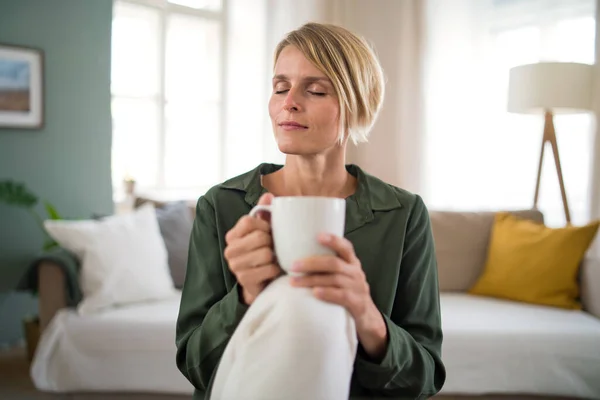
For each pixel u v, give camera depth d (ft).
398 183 12.64
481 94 11.89
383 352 2.16
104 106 10.66
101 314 6.87
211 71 12.73
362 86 2.44
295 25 12.18
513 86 9.52
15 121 9.55
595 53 10.09
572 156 10.88
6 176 9.62
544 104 9.04
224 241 2.54
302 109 2.35
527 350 6.48
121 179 11.71
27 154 9.82
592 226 7.75
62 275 7.03
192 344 2.27
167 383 6.66
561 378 6.48
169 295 7.68
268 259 1.90
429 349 2.53
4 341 9.74
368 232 2.56
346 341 1.86
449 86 12.20
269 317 1.82
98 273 7.09
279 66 2.42
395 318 2.69
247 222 1.92
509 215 8.65
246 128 12.55
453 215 8.86
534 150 11.34
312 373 1.74
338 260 1.82
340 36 2.40
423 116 12.44
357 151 12.64
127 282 7.27
